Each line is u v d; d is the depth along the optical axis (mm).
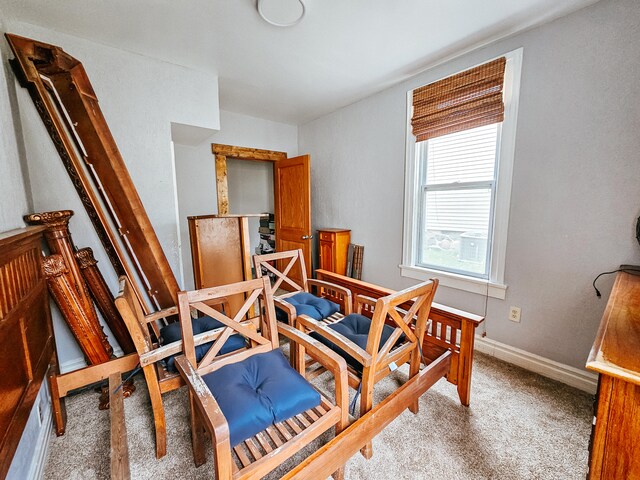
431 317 1684
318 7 1555
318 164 3688
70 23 1680
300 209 3553
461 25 1736
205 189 3271
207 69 2301
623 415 642
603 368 632
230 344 1437
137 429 1438
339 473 1103
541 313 1888
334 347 1442
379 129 2855
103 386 1729
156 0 1488
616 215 1562
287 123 3854
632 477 647
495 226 2062
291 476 904
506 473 1187
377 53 2068
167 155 2234
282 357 1274
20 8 1524
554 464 1227
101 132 1696
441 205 2473
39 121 1729
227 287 1247
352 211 3283
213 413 805
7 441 862
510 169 1948
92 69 1899
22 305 1106
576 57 1620
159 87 2154
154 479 1166
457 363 1578
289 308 1606
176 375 1271
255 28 1748
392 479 1161
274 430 1045
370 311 2104
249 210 5594
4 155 1318
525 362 1961
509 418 1493
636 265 1516
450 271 2459
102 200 1952
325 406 1105
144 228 1860
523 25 1740
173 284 2027
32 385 1146
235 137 3436
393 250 2875
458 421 1473
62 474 1198
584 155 1641
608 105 1540
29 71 1524
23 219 1465
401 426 1440
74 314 1580
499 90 1930
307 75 2422
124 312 1099
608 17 1499
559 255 1784
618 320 861
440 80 2256
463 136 2262
